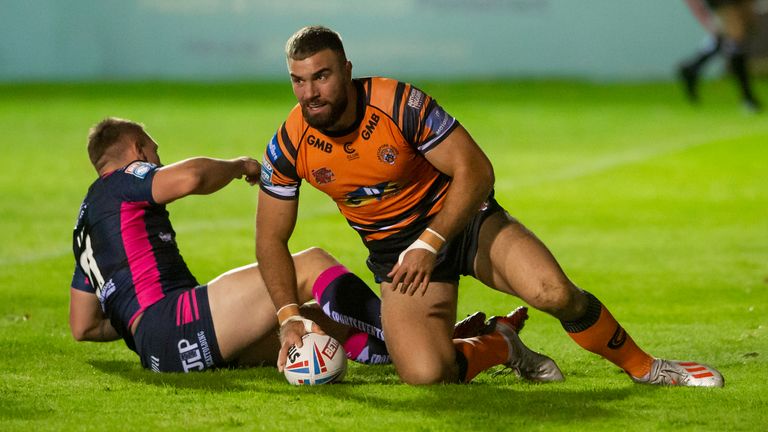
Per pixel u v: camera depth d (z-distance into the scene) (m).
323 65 12.95
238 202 34.97
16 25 81.75
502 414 12.56
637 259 25.59
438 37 81.44
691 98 69.62
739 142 50.84
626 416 12.46
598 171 42.69
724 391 13.65
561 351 16.66
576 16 82.44
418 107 13.62
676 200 35.75
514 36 82.62
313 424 12.18
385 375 15.06
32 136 53.03
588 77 83.31
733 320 18.94
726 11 64.88
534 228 30.45
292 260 14.52
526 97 73.06
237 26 83.06
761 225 30.72
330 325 15.55
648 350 16.66
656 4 82.19
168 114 62.78
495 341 14.45
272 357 15.47
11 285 22.38
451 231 13.46
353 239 28.25
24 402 13.24
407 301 14.36
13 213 32.09
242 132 54.59
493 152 48.84
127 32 82.94
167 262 15.21
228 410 12.82
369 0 80.44
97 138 15.58
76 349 16.75
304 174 14.16
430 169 14.37
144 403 13.17
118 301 15.09
